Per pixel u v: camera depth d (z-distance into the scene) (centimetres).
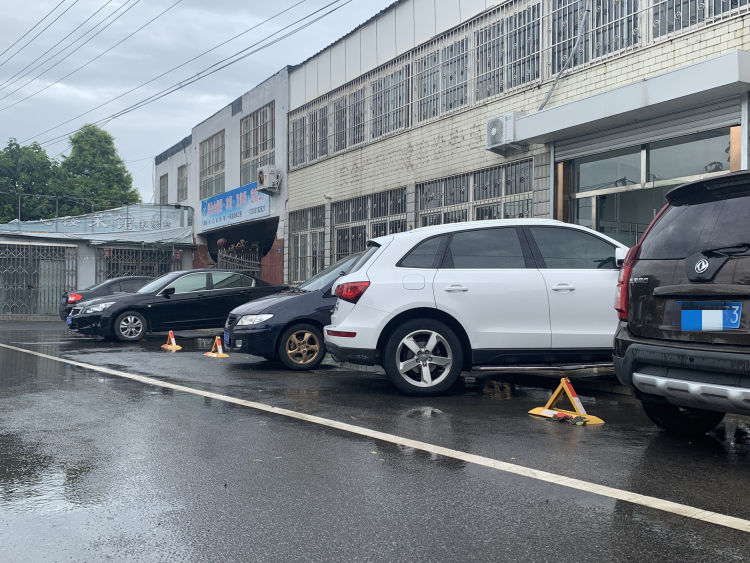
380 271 711
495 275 705
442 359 707
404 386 705
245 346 941
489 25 1409
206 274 1506
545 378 835
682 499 385
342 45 1942
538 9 1291
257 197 2425
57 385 803
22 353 1201
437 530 340
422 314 709
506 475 430
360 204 1864
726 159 965
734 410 438
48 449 499
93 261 2803
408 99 1664
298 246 2191
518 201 1334
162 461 465
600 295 709
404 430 552
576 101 1112
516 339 697
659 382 473
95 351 1241
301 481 419
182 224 3028
